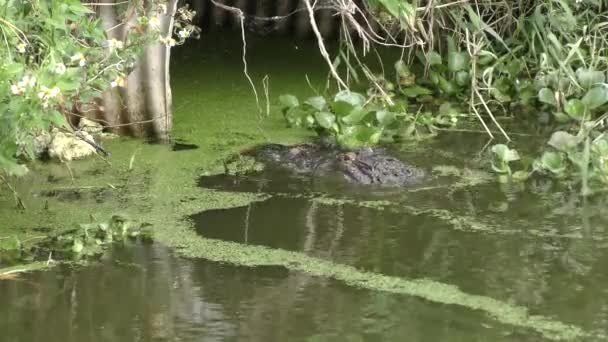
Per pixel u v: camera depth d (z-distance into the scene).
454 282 4.91
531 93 7.94
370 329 4.39
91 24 5.55
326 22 9.77
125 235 5.49
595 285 4.86
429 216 5.81
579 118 7.12
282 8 9.95
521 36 8.67
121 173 6.43
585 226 5.63
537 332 4.38
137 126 7.01
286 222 5.72
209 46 9.52
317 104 7.30
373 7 7.50
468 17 8.86
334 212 5.88
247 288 4.83
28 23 5.17
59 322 4.45
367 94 7.94
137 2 6.42
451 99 8.18
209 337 4.30
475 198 6.10
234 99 7.96
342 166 6.52
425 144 7.11
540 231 5.57
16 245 5.25
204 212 5.86
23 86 4.75
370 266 5.11
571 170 6.57
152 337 4.30
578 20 8.27
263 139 7.12
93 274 4.98
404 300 4.71
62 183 6.23
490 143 7.14
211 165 6.62
